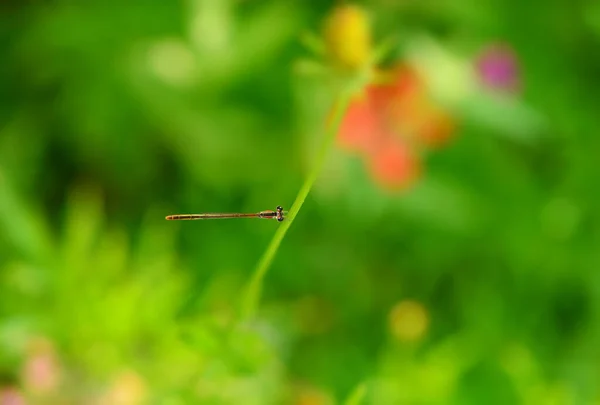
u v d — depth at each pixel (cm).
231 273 82
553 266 82
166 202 88
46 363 72
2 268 77
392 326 79
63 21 86
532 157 85
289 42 85
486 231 82
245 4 88
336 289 83
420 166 82
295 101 82
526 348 78
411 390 75
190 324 65
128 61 84
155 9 87
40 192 87
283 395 74
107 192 89
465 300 82
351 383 79
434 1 84
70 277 75
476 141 83
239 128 84
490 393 77
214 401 70
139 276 76
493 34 84
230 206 85
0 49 91
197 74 83
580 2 84
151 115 83
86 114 85
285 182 83
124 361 73
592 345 79
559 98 83
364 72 62
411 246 83
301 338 81
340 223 83
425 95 80
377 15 83
